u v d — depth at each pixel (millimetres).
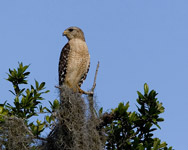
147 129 12719
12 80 13953
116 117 12602
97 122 12422
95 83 13328
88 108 12570
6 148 12016
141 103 13008
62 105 12688
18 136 11953
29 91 13906
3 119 12258
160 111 12828
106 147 12977
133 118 12617
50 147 12539
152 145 12773
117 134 12703
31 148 12164
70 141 12188
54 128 12797
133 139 12734
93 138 12102
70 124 12180
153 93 12828
